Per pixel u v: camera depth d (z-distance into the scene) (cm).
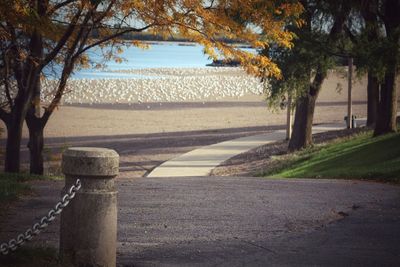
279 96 3228
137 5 1867
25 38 2091
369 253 947
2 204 1282
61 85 2166
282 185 1709
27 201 1349
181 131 4828
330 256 927
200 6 1908
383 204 1381
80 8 1934
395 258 920
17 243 632
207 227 1125
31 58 1931
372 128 3838
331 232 1090
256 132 4697
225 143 3984
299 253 943
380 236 1062
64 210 721
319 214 1258
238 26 2000
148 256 913
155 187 1633
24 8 1641
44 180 1794
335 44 3056
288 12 2128
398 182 1852
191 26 1928
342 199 1450
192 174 2878
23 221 1132
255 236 1056
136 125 5141
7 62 1970
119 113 5891
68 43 2189
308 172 2506
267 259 905
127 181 1792
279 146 3775
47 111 2239
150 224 1145
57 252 798
